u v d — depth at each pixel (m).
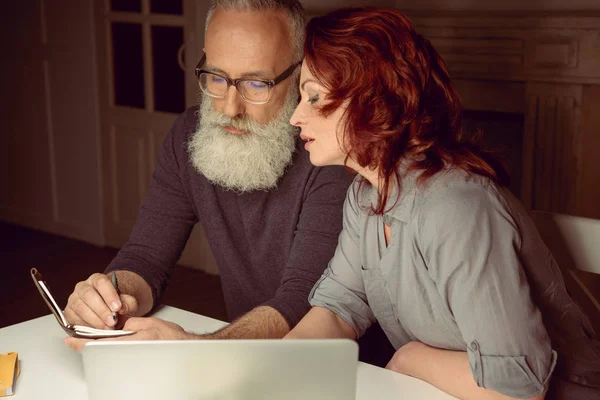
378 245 1.44
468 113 3.64
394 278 1.38
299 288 1.66
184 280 4.31
